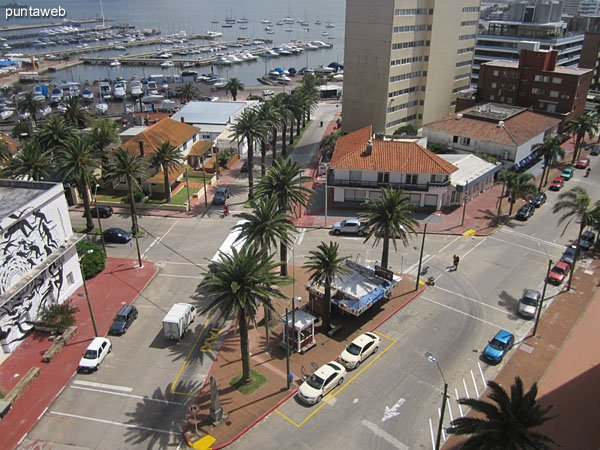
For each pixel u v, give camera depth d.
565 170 90.25
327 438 36.38
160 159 76.44
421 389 41.16
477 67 164.62
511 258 62.38
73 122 99.44
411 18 103.56
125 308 49.97
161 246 66.19
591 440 36.12
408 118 115.25
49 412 39.06
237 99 161.88
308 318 45.72
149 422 38.03
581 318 50.56
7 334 45.16
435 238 67.62
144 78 194.25
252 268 38.34
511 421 27.23
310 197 81.50
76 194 78.50
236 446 35.72
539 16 179.88
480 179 78.44
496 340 45.34
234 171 95.19
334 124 130.88
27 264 47.59
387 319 50.53
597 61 152.00
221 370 43.44
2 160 77.38
